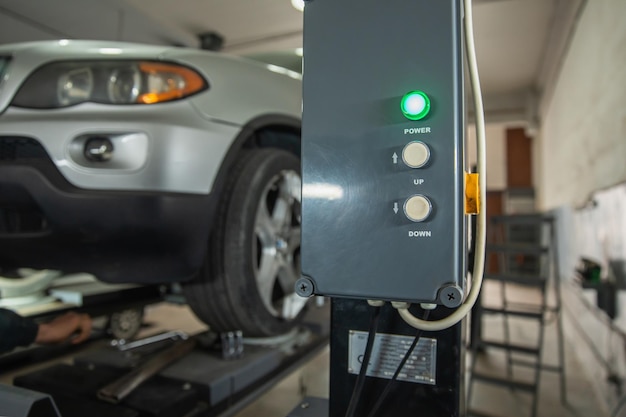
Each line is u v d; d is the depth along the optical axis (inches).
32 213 43.6
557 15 147.6
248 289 47.8
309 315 67.7
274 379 47.9
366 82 22.9
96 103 41.3
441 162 21.4
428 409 27.7
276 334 53.1
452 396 27.3
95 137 40.5
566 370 108.5
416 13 22.3
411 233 21.7
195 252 43.2
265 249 52.3
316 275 23.3
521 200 317.1
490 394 93.3
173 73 43.5
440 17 21.9
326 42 23.7
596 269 85.0
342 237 22.9
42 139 40.4
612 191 79.0
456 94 21.6
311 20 24.1
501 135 333.1
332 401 30.1
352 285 22.6
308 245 23.5
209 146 43.4
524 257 279.1
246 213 47.8
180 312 119.6
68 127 40.2
